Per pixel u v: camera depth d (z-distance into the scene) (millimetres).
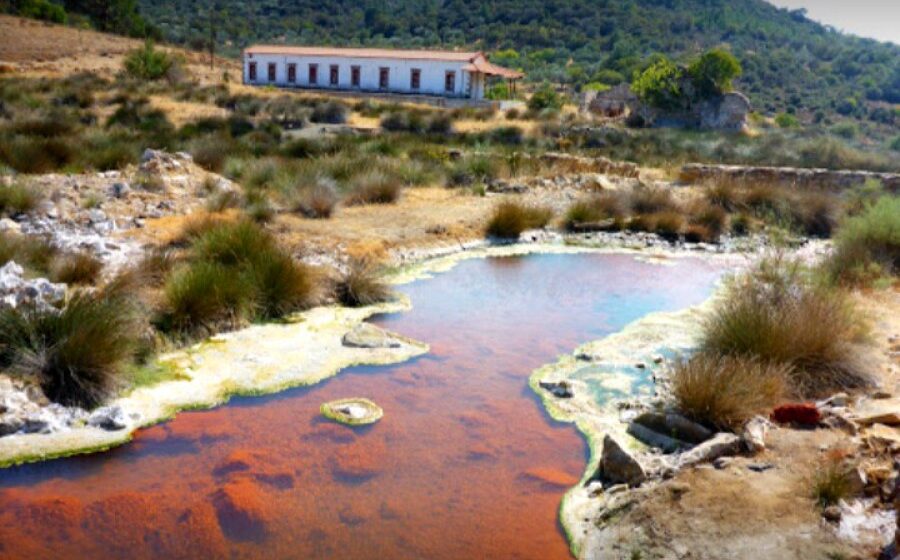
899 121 72688
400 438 6203
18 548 4562
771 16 181500
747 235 15281
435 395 7102
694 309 10023
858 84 93875
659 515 4914
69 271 8656
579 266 12516
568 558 4723
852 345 7430
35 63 44344
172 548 4648
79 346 6449
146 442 5926
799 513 4777
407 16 142250
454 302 10141
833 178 19578
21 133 20078
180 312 8000
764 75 94625
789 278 9531
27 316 6633
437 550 4746
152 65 43719
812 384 6953
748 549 4473
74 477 5375
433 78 50750
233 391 6910
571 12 136750
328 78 53031
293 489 5352
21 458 5535
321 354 7906
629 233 15008
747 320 7555
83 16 70812
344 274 10211
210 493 5238
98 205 12328
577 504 5316
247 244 9703
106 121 28062
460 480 5598
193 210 12859
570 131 33875
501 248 13461
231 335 8219
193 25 111812
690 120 44031
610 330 9273
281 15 136625
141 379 6922
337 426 6348
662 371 7719
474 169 18922
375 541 4809
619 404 6988
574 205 15531
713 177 19422
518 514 5191
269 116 34938
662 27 134250
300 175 15367
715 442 5754
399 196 15773
